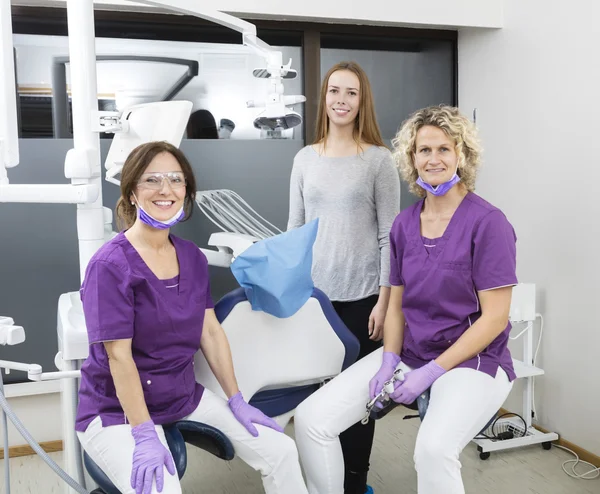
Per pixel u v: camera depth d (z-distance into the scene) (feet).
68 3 5.91
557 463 8.63
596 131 8.28
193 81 9.59
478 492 7.84
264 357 5.83
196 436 5.35
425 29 10.53
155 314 5.12
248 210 9.93
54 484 8.23
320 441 5.74
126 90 9.33
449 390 5.41
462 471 8.43
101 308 4.93
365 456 7.20
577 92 8.54
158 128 6.25
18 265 9.00
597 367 8.50
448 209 5.84
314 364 6.04
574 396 8.91
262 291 5.59
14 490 8.05
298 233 5.84
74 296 7.02
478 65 10.44
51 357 9.18
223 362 5.55
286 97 6.79
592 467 8.48
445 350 5.80
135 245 5.21
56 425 9.27
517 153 9.71
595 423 8.58
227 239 7.96
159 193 5.09
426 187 5.74
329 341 6.08
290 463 5.32
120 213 5.48
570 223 8.78
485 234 5.59
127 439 4.96
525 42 9.43
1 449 9.07
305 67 10.02
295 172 7.28
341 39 10.25
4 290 8.98
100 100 9.25
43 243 9.06
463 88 10.84
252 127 9.90
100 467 5.04
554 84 8.93
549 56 9.00
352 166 6.88
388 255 6.81
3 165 5.88
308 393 6.42
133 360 5.08
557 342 9.18
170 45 9.43
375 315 6.81
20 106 8.88
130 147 6.36
